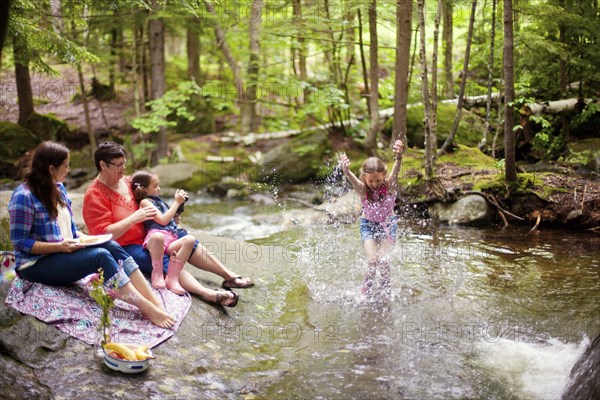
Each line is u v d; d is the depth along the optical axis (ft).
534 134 30.17
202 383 12.12
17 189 13.28
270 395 11.93
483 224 25.27
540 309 16.31
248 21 33.73
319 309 16.43
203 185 34.81
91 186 14.88
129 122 42.19
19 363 11.81
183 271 15.76
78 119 45.37
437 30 27.61
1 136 39.29
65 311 13.19
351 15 35.35
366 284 17.31
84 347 12.53
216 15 33.68
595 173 27.20
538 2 30.68
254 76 38.63
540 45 27.22
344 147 36.60
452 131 29.45
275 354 13.79
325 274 19.20
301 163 35.22
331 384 12.41
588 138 31.48
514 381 12.50
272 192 33.55
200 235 21.33
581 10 28.37
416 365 13.25
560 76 30.22
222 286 16.44
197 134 42.73
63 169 13.43
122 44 44.73
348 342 14.42
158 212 15.49
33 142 40.27
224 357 13.34
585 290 17.63
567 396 11.51
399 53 29.68
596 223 24.14
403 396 11.96
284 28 32.58
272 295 17.37
